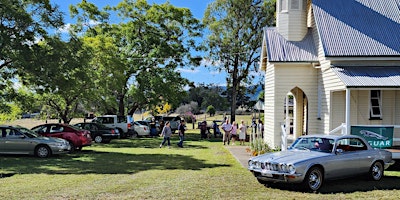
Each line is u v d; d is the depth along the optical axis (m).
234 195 10.12
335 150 11.66
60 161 17.42
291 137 23.48
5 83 22.59
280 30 21.41
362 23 19.06
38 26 19.97
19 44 18.77
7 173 13.79
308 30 21.45
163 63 38.94
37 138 19.02
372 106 18.25
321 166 11.00
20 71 20.59
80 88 28.12
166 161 17.73
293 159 10.90
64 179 12.49
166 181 12.15
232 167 15.63
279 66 19.97
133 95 37.09
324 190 10.98
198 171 14.46
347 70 16.98
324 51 17.41
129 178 12.75
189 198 9.70
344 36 18.23
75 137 21.67
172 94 38.69
